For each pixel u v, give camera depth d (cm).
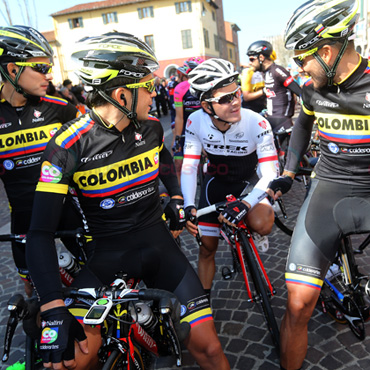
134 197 157
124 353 135
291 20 153
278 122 454
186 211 216
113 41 132
